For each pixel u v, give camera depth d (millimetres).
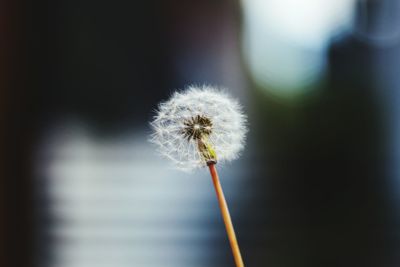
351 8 1861
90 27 1748
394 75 1864
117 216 1518
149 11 1846
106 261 1437
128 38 1815
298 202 1598
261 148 1710
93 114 1699
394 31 1857
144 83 1815
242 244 1477
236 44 1869
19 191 1325
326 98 1825
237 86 1846
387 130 1805
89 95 1708
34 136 1455
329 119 1784
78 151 1587
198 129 500
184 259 1462
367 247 1457
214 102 514
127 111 1760
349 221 1539
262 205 1578
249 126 1757
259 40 1869
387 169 1730
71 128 1627
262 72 1853
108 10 1786
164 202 1568
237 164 1640
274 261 1413
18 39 1442
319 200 1601
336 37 1870
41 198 1425
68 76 1678
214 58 1866
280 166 1678
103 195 1545
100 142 1657
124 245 1479
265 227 1513
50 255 1393
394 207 1613
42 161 1475
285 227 1515
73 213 1484
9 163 1325
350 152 1746
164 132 507
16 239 1297
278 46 1861
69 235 1443
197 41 1869
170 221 1540
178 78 1854
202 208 1563
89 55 1739
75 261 1418
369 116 1810
